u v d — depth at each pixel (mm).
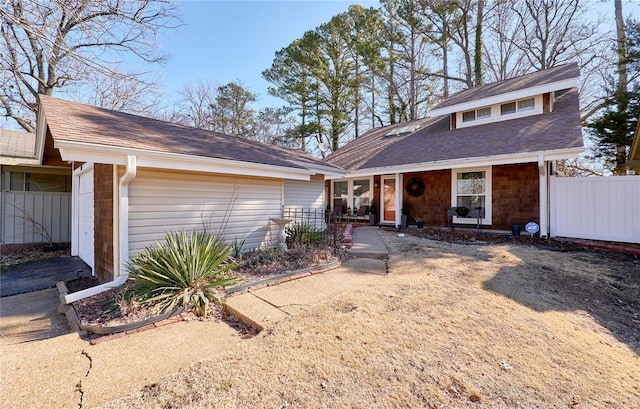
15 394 2227
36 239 8922
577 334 3246
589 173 17078
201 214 5941
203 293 4012
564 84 9219
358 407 2072
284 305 3805
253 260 5816
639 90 11367
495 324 3297
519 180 9242
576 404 2148
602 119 12086
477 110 11422
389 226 11953
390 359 2605
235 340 3125
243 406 2080
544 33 17312
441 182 10969
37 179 9219
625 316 4000
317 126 22344
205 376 2408
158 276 3949
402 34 19422
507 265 5660
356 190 13625
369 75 22031
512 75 19000
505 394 2219
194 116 24266
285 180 8516
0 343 3359
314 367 2500
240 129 25297
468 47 18625
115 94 13758
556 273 5359
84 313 3824
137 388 2311
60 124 4613
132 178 4660
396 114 22406
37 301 4766
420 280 4723
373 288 4367
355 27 20422
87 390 2277
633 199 7215
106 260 5359
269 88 22969
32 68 10711
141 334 3268
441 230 10086
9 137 10344
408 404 2107
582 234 7840
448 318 3396
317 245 7262
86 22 6039
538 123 9445
